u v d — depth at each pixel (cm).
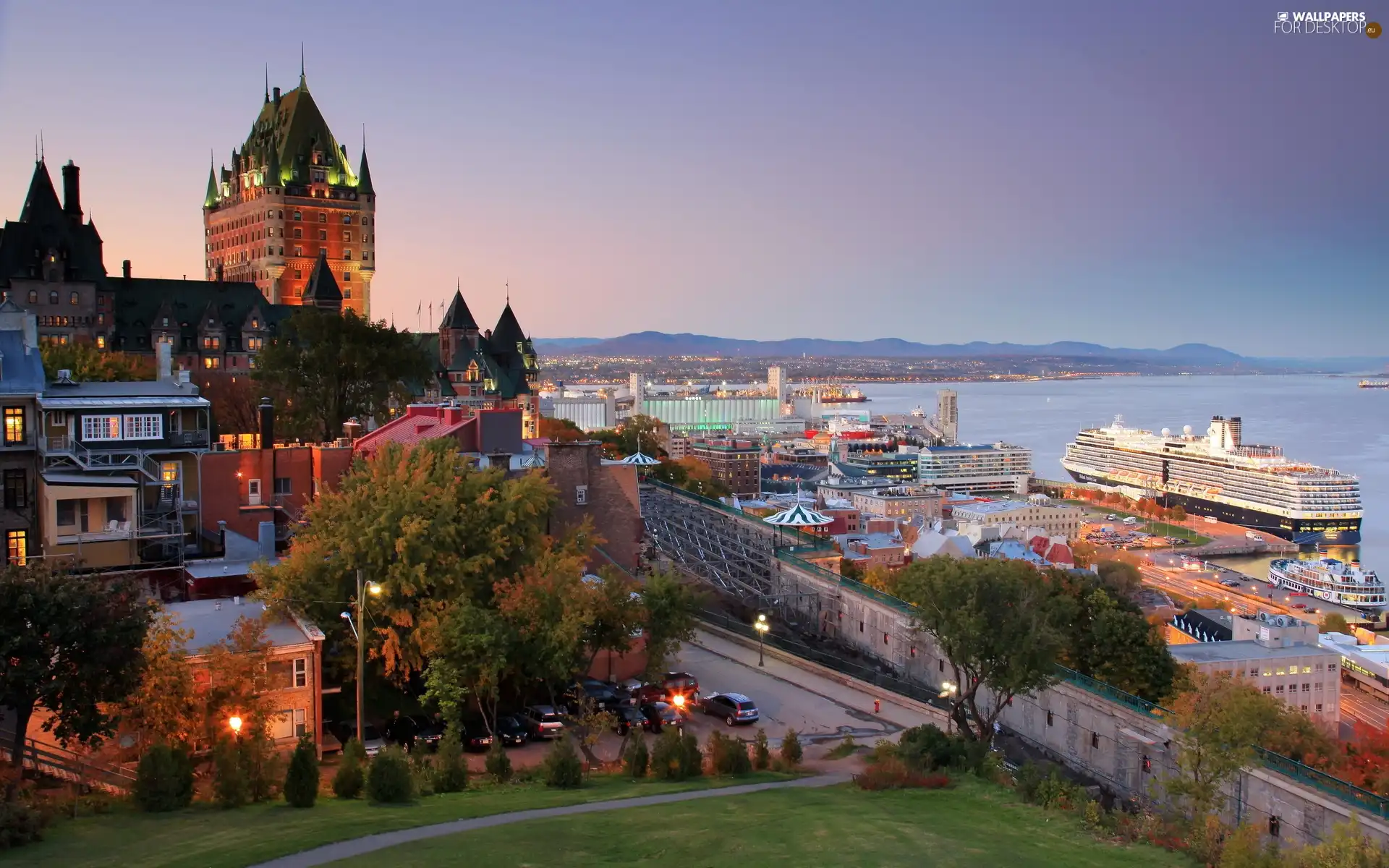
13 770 4431
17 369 7581
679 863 3588
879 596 12194
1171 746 7856
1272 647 13538
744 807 4753
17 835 3594
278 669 5909
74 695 4547
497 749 5478
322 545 6719
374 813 4338
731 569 14825
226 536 7906
